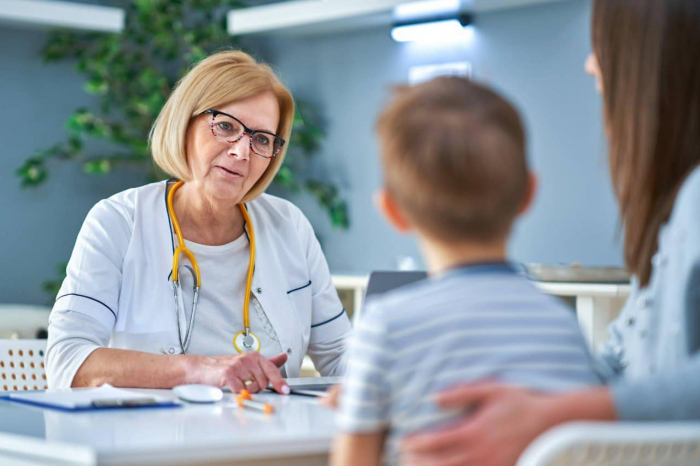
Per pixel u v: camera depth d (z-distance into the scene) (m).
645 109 1.06
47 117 4.78
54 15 3.86
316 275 2.00
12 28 4.68
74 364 1.57
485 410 0.76
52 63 4.79
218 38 4.70
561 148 3.84
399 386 0.79
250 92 1.79
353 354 0.82
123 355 1.55
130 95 4.75
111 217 1.78
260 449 0.98
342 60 4.66
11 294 4.64
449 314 0.80
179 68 5.03
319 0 3.67
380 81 4.49
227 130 1.77
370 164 4.52
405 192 0.83
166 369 1.51
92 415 1.19
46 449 0.94
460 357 0.78
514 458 0.75
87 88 4.60
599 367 1.16
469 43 4.14
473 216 0.81
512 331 0.80
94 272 1.71
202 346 1.74
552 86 3.87
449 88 0.86
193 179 1.81
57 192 4.79
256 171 1.83
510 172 0.81
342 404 0.83
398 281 1.66
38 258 4.73
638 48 1.06
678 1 1.05
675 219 0.95
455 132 0.81
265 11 3.83
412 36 4.29
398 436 0.79
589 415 0.76
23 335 3.54
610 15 1.09
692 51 1.04
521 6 3.96
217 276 1.80
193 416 1.19
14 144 4.68
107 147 4.92
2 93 4.65
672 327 0.93
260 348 1.78
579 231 3.78
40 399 1.29
